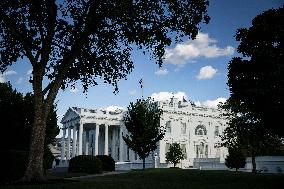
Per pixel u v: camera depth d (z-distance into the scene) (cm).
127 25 1975
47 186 1395
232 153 4306
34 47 1873
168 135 6625
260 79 1909
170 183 1617
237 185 1527
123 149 7369
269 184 1587
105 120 7225
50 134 3070
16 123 2678
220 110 7381
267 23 2094
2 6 1759
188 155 6756
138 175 2469
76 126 7444
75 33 1892
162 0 1938
